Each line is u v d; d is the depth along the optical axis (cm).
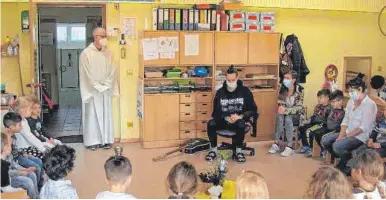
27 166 420
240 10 696
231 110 625
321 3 746
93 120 668
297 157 621
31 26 604
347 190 255
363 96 536
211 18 683
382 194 299
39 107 491
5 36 681
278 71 717
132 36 691
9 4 678
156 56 665
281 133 649
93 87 659
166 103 672
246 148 632
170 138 681
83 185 502
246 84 729
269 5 721
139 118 703
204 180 405
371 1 775
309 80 782
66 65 1100
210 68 699
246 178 254
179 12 671
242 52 699
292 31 760
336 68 795
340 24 787
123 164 287
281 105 649
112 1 664
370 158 301
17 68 695
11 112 412
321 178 259
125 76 698
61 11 1006
